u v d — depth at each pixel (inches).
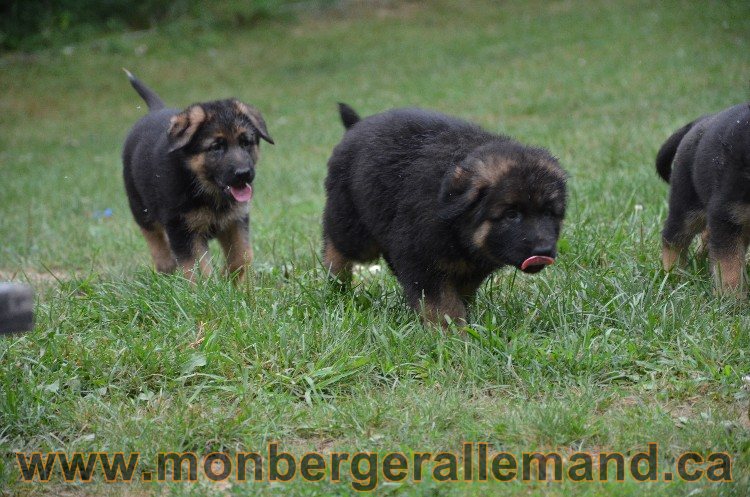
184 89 823.7
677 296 239.3
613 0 961.5
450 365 212.2
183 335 225.6
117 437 185.0
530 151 217.9
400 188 231.0
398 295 250.1
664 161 286.5
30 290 166.9
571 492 162.2
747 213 234.7
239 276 294.8
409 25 982.4
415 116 245.6
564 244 272.4
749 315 234.5
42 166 631.8
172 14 1007.6
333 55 896.3
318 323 229.8
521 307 240.4
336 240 259.6
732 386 198.4
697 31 781.9
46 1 983.0
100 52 929.5
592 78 692.1
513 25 927.7
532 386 201.5
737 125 234.4
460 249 221.3
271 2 1019.3
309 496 162.6
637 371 211.5
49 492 172.6
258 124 297.6
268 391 205.8
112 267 327.3
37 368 212.8
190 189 287.6
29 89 848.3
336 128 663.8
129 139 320.8
